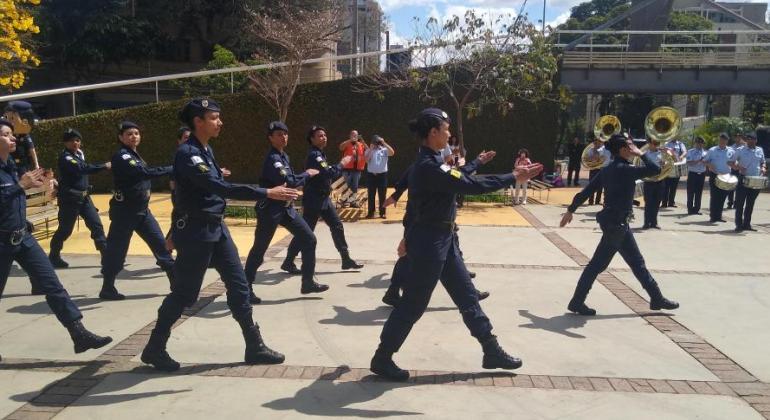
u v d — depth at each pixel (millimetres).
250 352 4785
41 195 10242
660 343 5430
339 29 19344
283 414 3998
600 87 21469
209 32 28453
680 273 8164
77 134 7992
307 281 6703
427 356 5023
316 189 7328
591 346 5328
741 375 4746
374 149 12695
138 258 8789
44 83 27969
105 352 5070
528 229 11562
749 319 6180
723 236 11102
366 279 7598
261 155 19469
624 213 6039
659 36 27328
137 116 18203
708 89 21312
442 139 4352
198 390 4348
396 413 4027
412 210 4527
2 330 5598
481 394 4332
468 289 4570
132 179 6559
